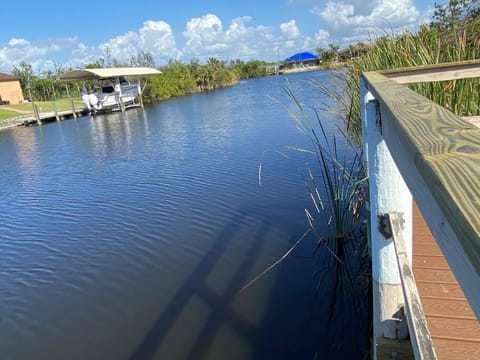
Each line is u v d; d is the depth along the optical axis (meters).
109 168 8.54
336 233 3.82
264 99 19.88
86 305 3.31
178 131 12.83
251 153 8.25
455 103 3.18
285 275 3.42
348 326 2.72
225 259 3.81
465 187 0.44
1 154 11.82
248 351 2.58
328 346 2.57
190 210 5.21
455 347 1.38
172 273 3.67
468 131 0.63
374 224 1.44
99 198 6.29
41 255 4.36
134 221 5.07
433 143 0.58
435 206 0.51
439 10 5.03
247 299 3.14
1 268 4.11
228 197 5.54
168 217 5.05
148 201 5.82
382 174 1.35
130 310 3.17
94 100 21.17
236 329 2.80
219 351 2.60
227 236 4.30
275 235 4.17
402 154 0.73
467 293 0.41
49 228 5.16
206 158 8.34
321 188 5.38
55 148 12.14
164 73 29.97
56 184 7.57
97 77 21.58
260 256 3.79
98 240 4.60
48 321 3.14
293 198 5.17
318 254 3.68
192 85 32.81
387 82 1.38
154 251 4.15
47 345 2.86
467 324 1.49
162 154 9.41
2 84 29.34
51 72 32.25
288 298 3.11
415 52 3.81
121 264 3.96
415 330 0.94
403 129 0.68
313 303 3.01
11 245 4.70
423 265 1.92
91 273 3.84
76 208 5.89
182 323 2.93
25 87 32.44
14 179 8.34
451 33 3.94
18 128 18.23
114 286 3.56
